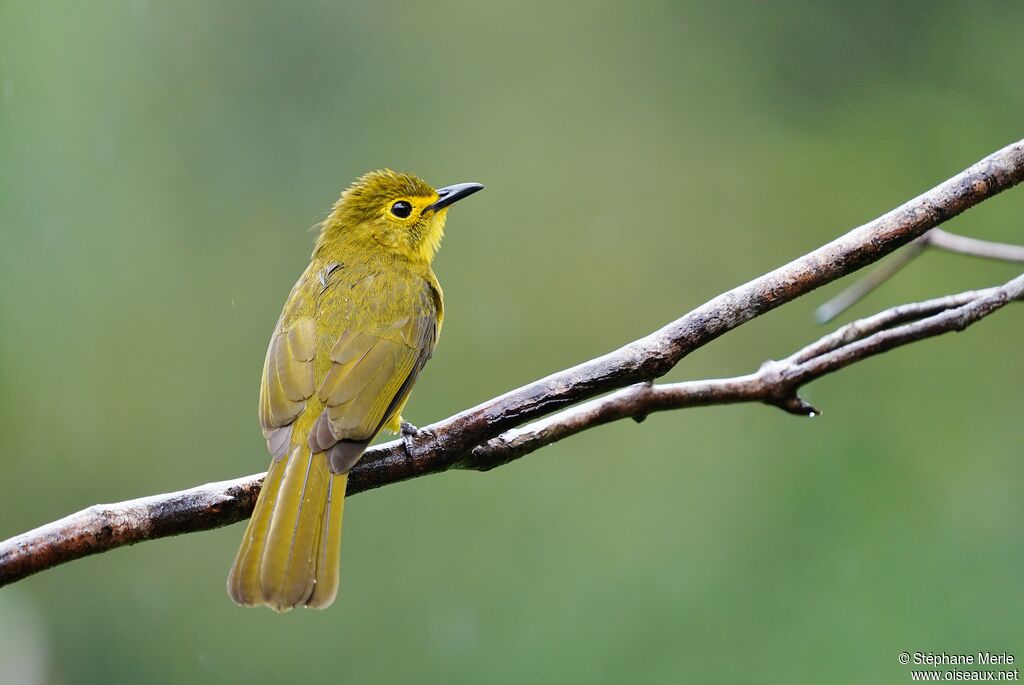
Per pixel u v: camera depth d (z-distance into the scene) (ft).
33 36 45.62
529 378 50.75
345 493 21.42
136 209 47.34
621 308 51.55
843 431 43.57
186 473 46.16
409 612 41.96
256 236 49.03
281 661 42.34
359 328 24.67
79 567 43.32
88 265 45.91
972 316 23.27
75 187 45.93
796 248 52.06
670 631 40.55
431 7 53.06
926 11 52.85
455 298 51.49
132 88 48.14
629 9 53.78
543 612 41.63
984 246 26.66
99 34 47.21
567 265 51.98
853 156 52.95
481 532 43.24
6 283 44.19
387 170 29.22
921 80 53.01
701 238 52.80
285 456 21.57
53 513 44.34
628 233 52.49
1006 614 37.93
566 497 43.78
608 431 44.91
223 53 49.34
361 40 51.42
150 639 43.06
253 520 20.48
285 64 50.67
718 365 47.57
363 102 51.31
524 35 53.72
